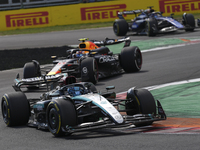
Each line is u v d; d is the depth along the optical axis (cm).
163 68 5275
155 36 8969
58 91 2816
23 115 2919
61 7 12669
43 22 12725
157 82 4322
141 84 4319
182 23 9075
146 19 8938
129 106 2686
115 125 2247
